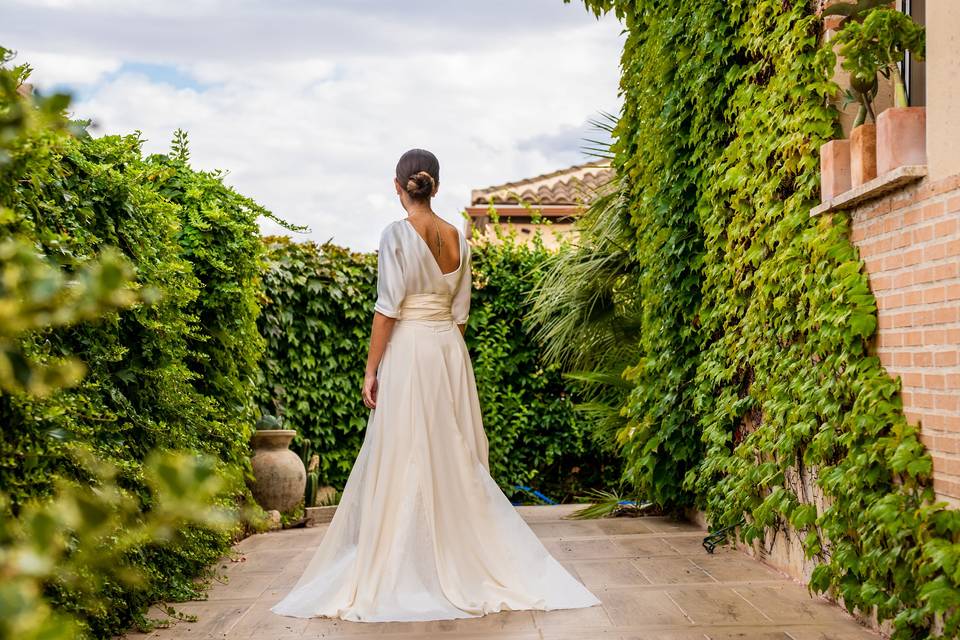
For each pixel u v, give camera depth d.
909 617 2.67
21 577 0.85
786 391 3.82
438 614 3.26
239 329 4.95
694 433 5.27
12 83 1.26
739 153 4.42
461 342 3.84
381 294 3.70
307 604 3.39
